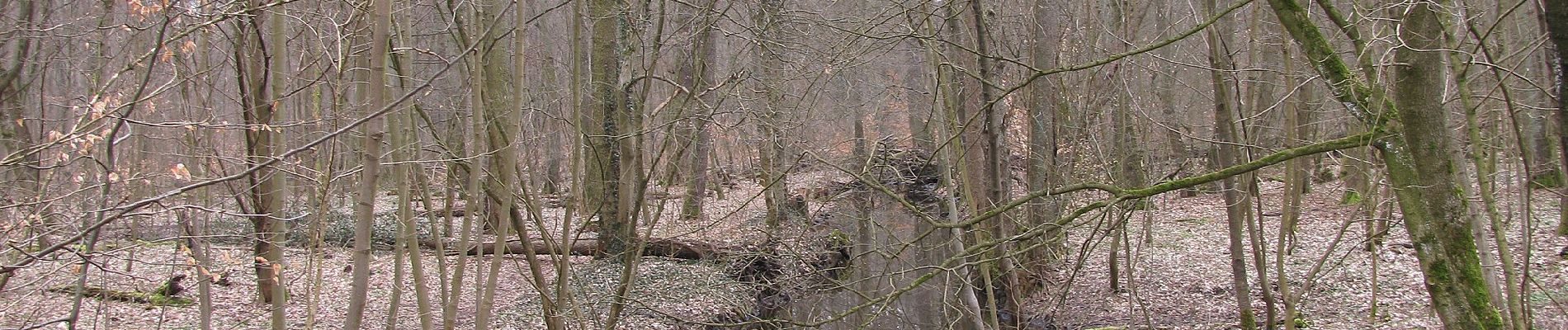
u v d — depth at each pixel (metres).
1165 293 12.30
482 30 7.87
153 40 7.34
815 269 11.65
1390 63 5.49
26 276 7.77
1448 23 5.49
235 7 6.45
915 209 8.27
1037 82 11.10
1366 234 12.28
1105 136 12.03
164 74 7.80
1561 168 8.27
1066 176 11.13
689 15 10.90
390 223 15.53
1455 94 6.97
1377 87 5.50
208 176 7.58
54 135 4.85
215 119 7.09
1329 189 18.19
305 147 4.79
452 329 7.69
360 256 6.31
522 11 7.33
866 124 15.04
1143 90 11.61
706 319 10.98
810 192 13.81
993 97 9.26
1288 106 8.57
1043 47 11.02
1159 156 12.05
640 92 11.29
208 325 7.93
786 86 11.98
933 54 9.45
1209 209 17.86
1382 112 5.54
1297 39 5.86
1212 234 15.45
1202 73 11.16
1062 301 10.49
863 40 11.12
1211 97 11.26
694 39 9.89
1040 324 11.02
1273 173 20.66
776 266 12.34
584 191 13.34
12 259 5.54
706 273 12.01
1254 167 6.07
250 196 8.08
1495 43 8.23
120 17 7.79
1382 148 5.58
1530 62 9.80
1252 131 9.56
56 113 8.04
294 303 11.77
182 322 10.36
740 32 10.70
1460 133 9.60
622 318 10.65
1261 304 11.58
